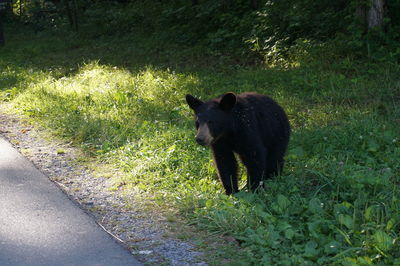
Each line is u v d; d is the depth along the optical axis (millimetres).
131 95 11352
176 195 6188
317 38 14070
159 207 5891
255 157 6047
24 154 7887
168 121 9438
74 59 17953
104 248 4809
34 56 19406
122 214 5707
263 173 6160
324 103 9984
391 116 8820
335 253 4512
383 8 12422
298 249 4602
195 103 6168
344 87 10734
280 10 15398
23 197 6078
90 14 23609
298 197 5734
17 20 28609
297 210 5367
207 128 5785
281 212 5367
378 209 5047
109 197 6227
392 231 4691
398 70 11125
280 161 6629
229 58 14844
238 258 4586
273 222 5160
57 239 4984
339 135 7930
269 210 5457
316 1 14969
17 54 19844
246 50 14945
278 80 11891
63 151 8016
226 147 6137
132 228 5312
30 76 14492
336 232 4809
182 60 15805
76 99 11250
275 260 4449
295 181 6219
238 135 5977
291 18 14672
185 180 6742
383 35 12133
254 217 5305
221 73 13328
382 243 4414
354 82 10812
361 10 12492
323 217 5164
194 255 4668
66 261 4539
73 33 22891
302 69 12281
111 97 11125
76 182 6766
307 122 8961
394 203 5305
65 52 19938
